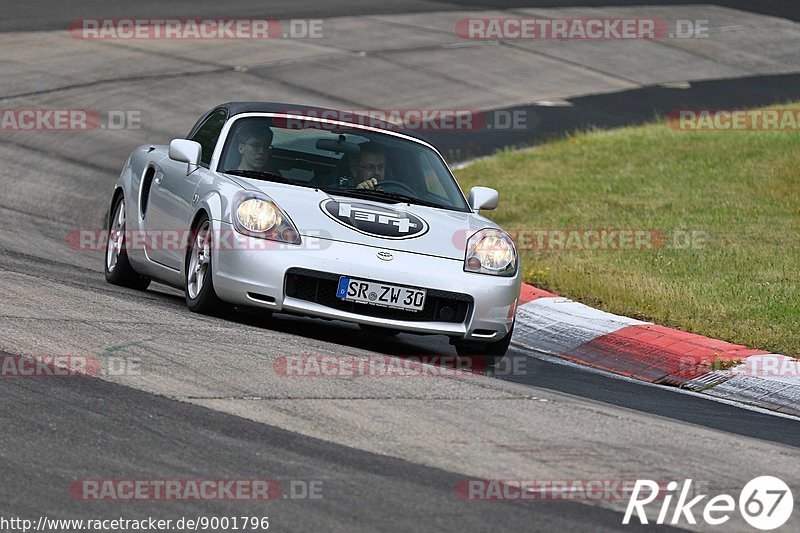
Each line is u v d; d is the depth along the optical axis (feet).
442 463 60.75
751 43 334.44
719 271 133.90
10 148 194.08
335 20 321.32
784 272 133.08
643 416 77.82
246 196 92.63
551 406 75.77
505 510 54.44
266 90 246.88
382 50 290.56
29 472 54.85
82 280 114.42
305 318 108.47
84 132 208.54
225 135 102.68
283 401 69.56
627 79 285.02
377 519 52.01
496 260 94.53
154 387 70.23
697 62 308.19
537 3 366.22
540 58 296.71
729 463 66.23
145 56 266.57
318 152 101.45
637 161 199.11
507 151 212.23
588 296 124.98
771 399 94.79
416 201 99.60
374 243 91.30
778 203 167.43
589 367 103.14
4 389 67.36
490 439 65.92
